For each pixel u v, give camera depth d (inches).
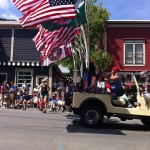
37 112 637.3
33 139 339.3
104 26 1026.1
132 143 346.3
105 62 999.0
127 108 434.6
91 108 438.3
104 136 381.4
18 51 995.9
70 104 478.6
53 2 458.3
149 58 1040.8
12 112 602.9
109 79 454.3
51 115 585.0
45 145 311.3
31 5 468.4
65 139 347.9
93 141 344.8
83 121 438.9
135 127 479.8
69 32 602.5
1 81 977.5
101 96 437.7
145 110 433.1
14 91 743.1
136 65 1041.5
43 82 649.0
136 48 1048.8
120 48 1048.8
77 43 703.1
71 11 457.4
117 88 450.3
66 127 435.8
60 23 527.8
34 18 458.6
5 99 737.0
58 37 607.8
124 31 1050.1
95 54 989.8
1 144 306.7
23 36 999.6
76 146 313.7
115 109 434.6
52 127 429.4
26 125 434.0
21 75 978.1
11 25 994.7
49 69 971.9
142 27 1048.8
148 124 481.7
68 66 1075.9
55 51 728.3
